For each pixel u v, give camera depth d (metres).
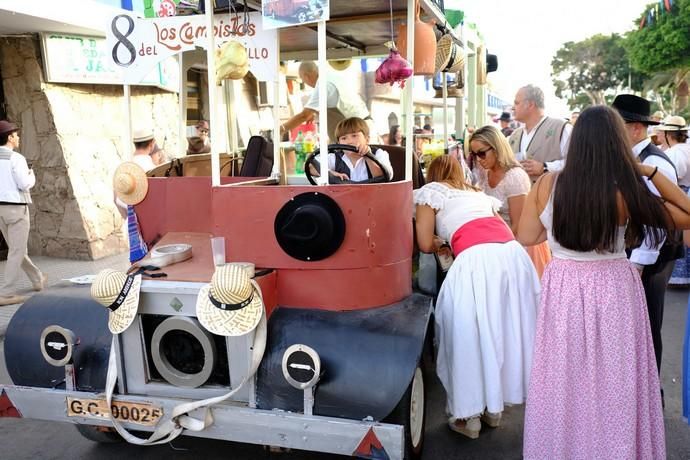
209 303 2.46
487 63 7.70
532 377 2.64
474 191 3.46
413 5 3.06
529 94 4.84
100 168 7.97
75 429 3.59
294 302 2.74
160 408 2.55
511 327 3.10
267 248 2.72
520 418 3.63
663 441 2.58
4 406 2.76
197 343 2.66
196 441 3.38
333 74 5.66
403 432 2.30
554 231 2.48
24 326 2.87
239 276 2.41
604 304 2.46
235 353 2.55
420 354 2.46
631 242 2.46
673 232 2.56
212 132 2.80
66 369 2.72
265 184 3.33
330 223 2.61
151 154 5.32
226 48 2.82
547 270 2.62
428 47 3.19
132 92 8.55
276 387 2.49
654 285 3.45
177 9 3.30
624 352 2.45
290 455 3.19
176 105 9.52
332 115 5.89
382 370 2.43
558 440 2.54
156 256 2.85
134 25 3.28
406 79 3.04
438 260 3.62
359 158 3.80
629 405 2.44
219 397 2.49
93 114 7.98
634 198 2.37
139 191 3.27
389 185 2.77
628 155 2.40
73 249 7.71
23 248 5.99
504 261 3.09
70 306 2.90
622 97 3.63
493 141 3.99
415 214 3.41
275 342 2.56
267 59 3.17
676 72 32.84
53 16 6.37
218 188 2.75
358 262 2.70
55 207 7.66
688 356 2.91
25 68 7.33
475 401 3.02
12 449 3.34
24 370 2.83
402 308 2.77
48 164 7.55
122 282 2.60
